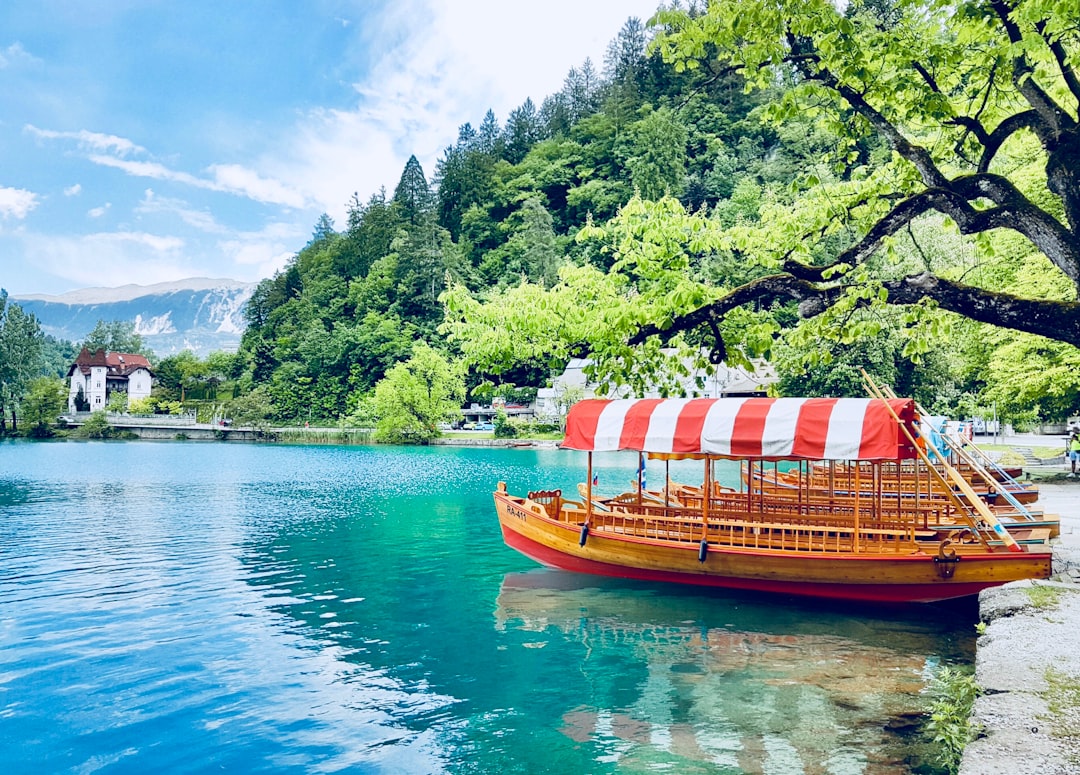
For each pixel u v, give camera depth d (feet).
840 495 64.39
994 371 97.66
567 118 475.72
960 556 41.70
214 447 253.03
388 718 30.42
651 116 354.54
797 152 291.79
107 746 28.19
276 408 343.67
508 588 53.01
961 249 107.96
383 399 253.44
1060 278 76.38
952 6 31.27
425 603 49.11
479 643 40.29
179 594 52.19
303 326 411.95
